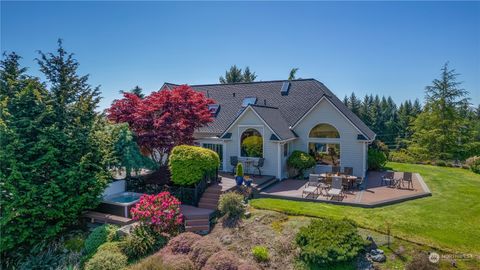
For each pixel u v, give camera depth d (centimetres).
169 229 1335
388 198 1555
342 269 1002
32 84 1352
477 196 1603
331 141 2158
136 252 1193
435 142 3784
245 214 1408
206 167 1656
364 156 2066
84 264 1156
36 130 1327
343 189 1805
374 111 6694
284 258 1098
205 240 1147
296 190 1803
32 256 1228
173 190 1670
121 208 1459
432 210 1366
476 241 1062
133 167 1742
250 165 2172
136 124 1884
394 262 998
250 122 2155
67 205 1317
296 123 2255
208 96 2927
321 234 1094
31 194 1206
